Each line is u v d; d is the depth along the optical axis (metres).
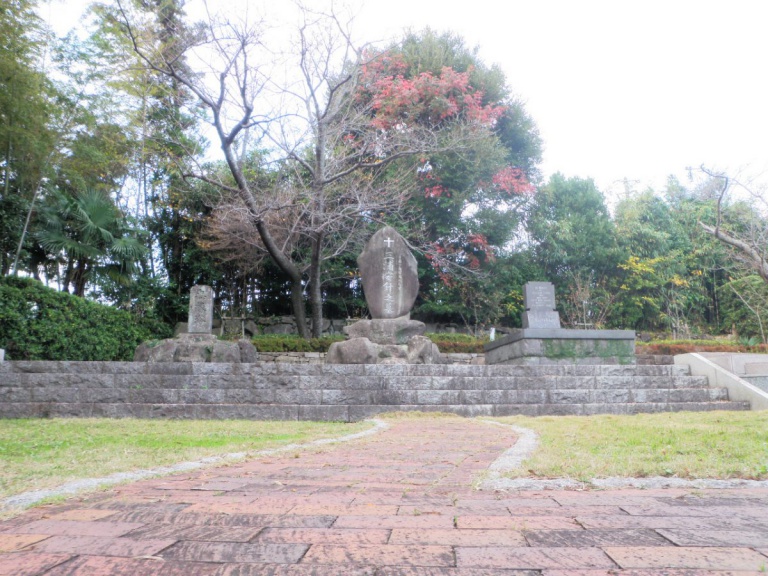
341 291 23.38
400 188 18.98
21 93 13.54
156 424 8.32
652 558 1.94
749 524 2.44
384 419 9.63
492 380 11.21
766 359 12.99
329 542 2.18
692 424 7.59
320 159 17.23
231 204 17.70
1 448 5.59
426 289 22.80
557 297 24.80
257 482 3.71
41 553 2.05
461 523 2.48
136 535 2.30
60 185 17.75
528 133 23.44
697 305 28.22
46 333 13.70
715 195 23.67
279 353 17.67
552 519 2.55
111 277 17.86
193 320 14.39
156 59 16.73
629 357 14.62
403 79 21.02
